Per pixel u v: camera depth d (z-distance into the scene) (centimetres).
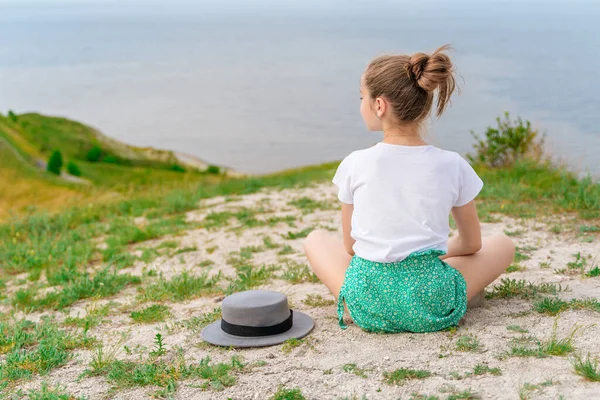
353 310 369
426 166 350
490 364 315
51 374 359
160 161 10544
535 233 685
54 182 6644
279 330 385
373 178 353
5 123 11044
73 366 372
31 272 697
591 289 447
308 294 498
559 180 1020
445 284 355
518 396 276
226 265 659
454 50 345
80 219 1017
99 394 323
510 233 687
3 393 333
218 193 1185
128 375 339
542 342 340
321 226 816
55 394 318
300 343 370
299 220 859
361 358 336
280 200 1034
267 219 875
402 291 354
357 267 365
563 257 575
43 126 11181
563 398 269
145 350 388
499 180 1080
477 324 377
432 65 337
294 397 293
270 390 307
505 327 368
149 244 795
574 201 820
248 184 1274
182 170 10206
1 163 7050
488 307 413
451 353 331
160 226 879
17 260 762
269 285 546
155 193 1220
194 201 1046
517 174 1112
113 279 601
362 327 372
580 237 657
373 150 359
